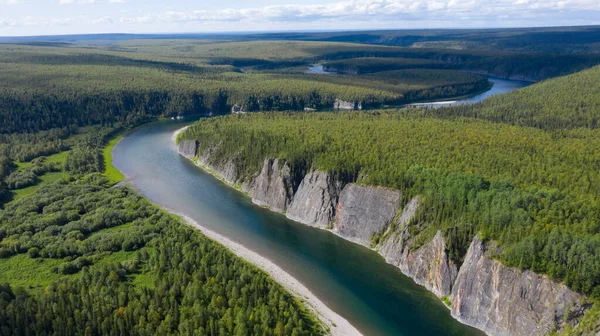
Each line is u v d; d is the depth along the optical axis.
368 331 106.75
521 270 99.81
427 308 114.56
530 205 113.00
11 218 150.12
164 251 127.06
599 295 90.12
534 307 96.69
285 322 101.94
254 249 143.88
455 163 144.88
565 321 91.81
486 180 129.75
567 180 125.31
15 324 93.31
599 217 105.12
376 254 140.62
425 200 132.62
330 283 125.56
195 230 153.75
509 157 147.50
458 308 109.94
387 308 114.88
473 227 116.56
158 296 105.50
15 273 120.19
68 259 127.06
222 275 115.94
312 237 152.62
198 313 98.94
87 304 99.88
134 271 121.31
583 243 94.56
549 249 97.88
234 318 100.31
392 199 143.00
